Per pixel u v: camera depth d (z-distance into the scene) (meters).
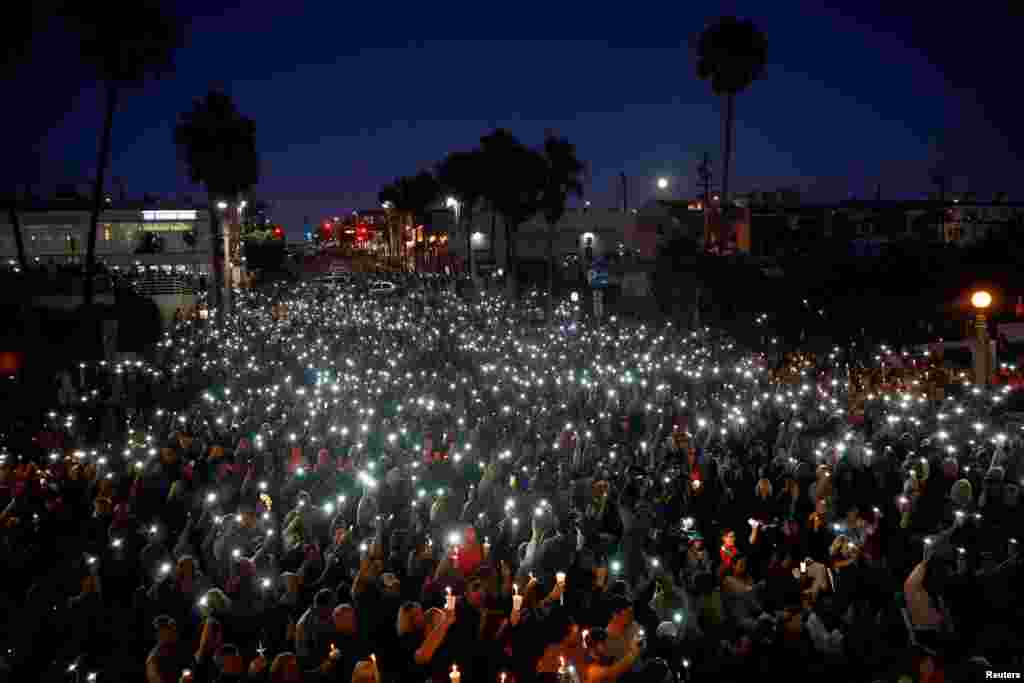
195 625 7.60
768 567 8.60
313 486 12.09
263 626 7.49
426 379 21.95
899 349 27.50
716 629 7.82
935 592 7.62
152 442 14.90
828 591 8.27
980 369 15.74
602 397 18.55
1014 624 7.79
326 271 100.38
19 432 18.12
